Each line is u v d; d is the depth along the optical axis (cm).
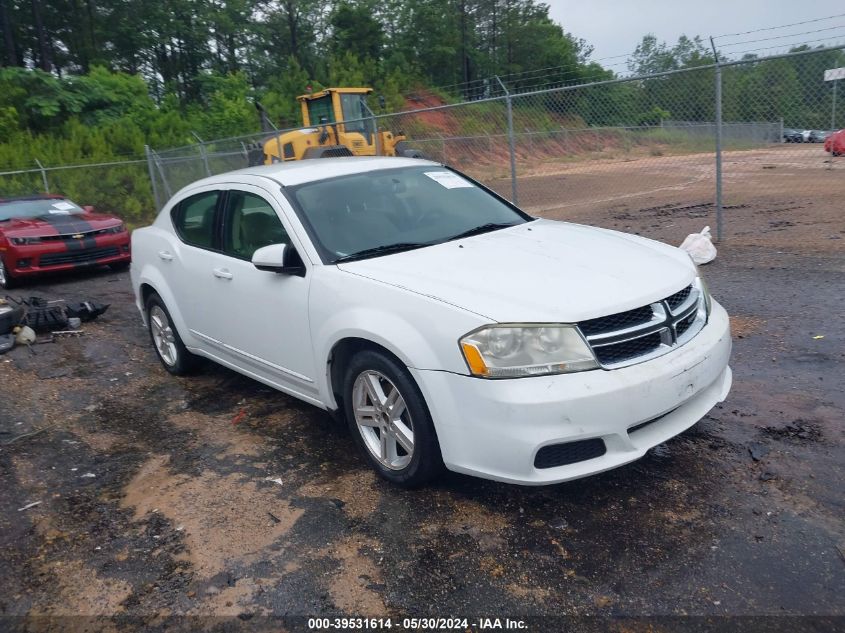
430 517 326
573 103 1250
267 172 459
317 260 382
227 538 323
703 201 1332
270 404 486
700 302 360
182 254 499
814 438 369
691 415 334
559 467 297
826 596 255
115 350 651
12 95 2567
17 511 363
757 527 299
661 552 288
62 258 1001
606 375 296
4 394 541
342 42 4741
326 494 355
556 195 1453
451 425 308
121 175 2119
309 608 271
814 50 754
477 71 5362
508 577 280
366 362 345
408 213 427
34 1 3831
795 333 526
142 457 418
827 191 1295
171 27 4431
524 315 298
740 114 931
